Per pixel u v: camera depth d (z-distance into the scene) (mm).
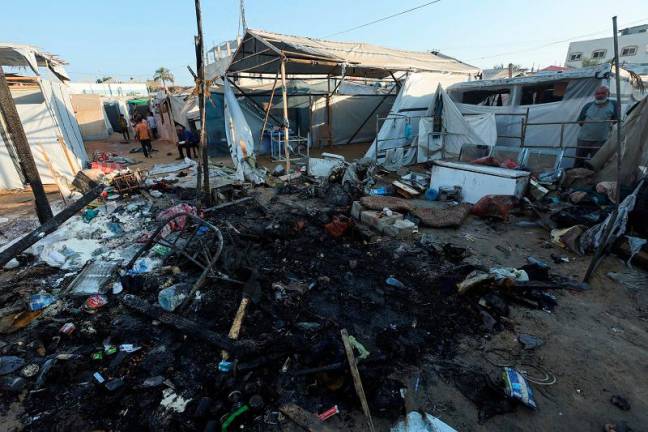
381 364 2953
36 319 3623
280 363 2965
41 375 2818
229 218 6562
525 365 2953
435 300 3857
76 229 6027
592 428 2395
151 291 4090
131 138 24062
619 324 3445
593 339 3242
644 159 6102
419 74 11344
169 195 8281
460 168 7383
